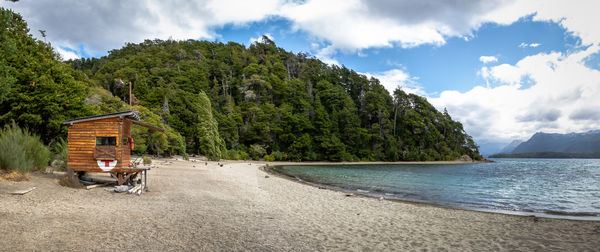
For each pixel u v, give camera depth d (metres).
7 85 15.32
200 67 115.00
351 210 12.14
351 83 134.38
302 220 9.65
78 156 12.85
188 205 10.78
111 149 12.74
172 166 31.31
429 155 102.75
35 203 8.50
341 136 96.75
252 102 93.94
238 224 8.41
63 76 22.70
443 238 8.13
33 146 14.59
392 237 8.02
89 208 8.74
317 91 114.44
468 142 120.06
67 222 6.98
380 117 104.44
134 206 9.72
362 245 7.10
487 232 9.05
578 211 14.27
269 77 109.81
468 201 17.14
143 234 6.61
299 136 89.06
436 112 123.25
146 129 43.38
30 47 23.88
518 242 7.95
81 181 13.12
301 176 33.72
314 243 7.04
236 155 70.44
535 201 17.61
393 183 27.44
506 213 13.18
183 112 73.12
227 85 105.81
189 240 6.45
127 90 82.94
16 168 12.13
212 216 9.20
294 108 102.44
